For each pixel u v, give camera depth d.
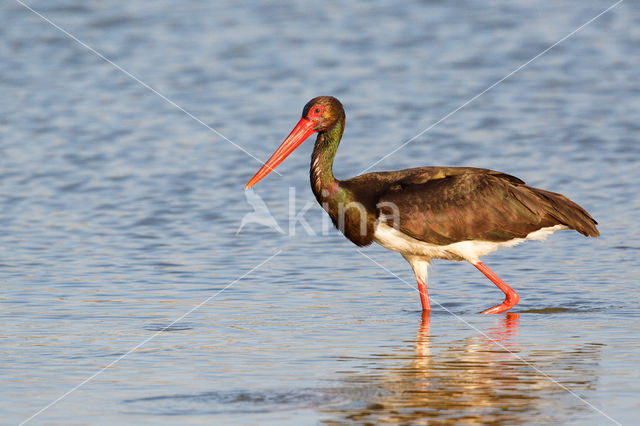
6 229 17.30
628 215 17.83
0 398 9.27
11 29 37.03
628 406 8.97
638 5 38.84
